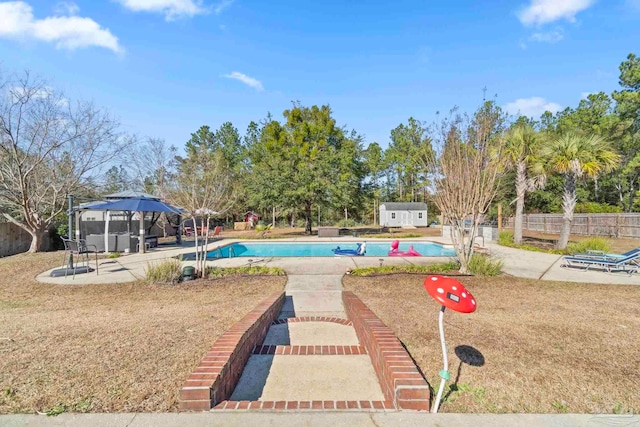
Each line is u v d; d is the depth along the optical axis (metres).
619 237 17.45
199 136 38.66
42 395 2.45
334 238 18.97
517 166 14.35
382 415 2.23
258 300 5.79
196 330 4.04
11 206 13.23
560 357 3.26
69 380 2.69
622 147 23.44
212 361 2.59
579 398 2.50
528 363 3.12
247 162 37.75
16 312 5.05
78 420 2.13
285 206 22.16
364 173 27.59
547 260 10.45
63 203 13.88
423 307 5.21
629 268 8.85
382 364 2.74
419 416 2.22
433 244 16.81
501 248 13.70
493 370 2.96
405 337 3.81
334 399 2.65
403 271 8.40
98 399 2.40
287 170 21.97
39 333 3.90
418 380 2.32
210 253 12.88
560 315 4.76
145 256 12.06
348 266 9.48
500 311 4.98
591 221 18.95
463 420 2.18
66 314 4.89
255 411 2.25
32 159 12.70
